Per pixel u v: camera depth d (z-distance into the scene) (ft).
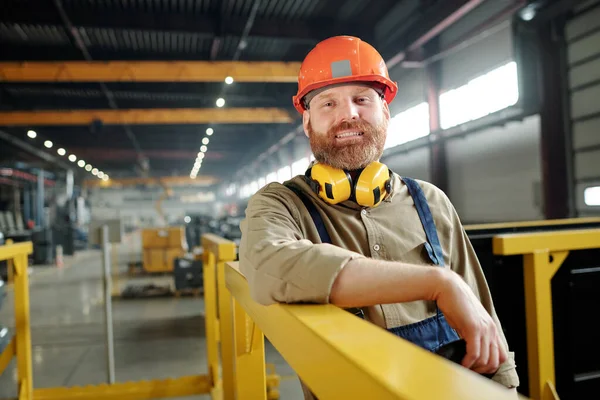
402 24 26.63
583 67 17.56
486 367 2.26
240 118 45.85
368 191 3.19
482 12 22.18
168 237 31.07
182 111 45.91
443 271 2.25
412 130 30.81
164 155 77.82
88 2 24.70
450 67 25.66
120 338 14.88
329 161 3.27
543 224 6.11
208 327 9.94
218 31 26.78
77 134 60.75
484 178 23.54
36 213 45.32
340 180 3.18
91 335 15.34
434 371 1.20
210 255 9.75
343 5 27.55
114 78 31.48
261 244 2.52
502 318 5.26
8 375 11.64
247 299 3.24
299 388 10.21
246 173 95.96
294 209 3.16
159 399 9.77
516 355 5.29
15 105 43.04
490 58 22.08
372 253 3.15
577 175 18.10
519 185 20.85
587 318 5.36
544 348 5.05
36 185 46.16
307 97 3.55
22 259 8.79
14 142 58.23
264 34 27.99
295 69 33.14
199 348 13.62
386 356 1.34
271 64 32.91
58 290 25.64
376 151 3.35
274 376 9.84
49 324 17.19
